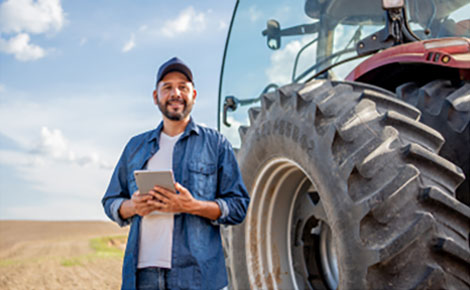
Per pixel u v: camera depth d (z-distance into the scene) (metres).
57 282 8.20
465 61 2.29
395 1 2.75
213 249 2.38
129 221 2.54
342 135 2.17
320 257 2.92
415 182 1.92
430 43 2.49
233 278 3.26
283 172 3.00
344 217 2.05
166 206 2.27
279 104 2.77
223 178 2.49
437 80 2.55
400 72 2.81
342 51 3.16
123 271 2.36
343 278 2.04
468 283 1.84
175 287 2.26
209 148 2.51
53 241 23.84
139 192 2.31
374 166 2.02
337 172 2.13
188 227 2.34
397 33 2.82
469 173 2.31
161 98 2.53
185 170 2.43
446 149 2.35
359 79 2.89
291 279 2.99
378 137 2.09
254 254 3.11
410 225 1.86
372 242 1.92
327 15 3.26
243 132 3.49
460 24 3.03
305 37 3.43
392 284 1.87
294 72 3.48
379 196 1.92
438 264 1.83
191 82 2.57
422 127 2.13
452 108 2.32
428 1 2.98
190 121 2.57
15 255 15.30
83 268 10.25
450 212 1.89
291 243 3.04
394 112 2.16
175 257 2.29
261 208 3.13
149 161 2.53
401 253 1.86
